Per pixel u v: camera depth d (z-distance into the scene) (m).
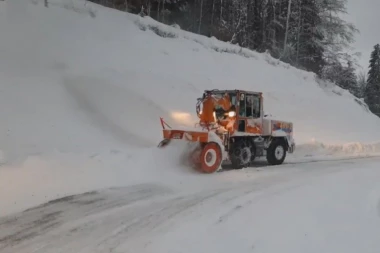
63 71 13.87
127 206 6.44
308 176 9.57
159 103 14.25
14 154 8.83
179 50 20.25
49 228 5.30
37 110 11.35
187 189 7.79
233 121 10.38
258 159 12.78
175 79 16.80
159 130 12.66
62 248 4.63
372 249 4.80
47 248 4.62
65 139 10.55
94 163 8.37
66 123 11.35
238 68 22.20
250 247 4.72
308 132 18.38
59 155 8.43
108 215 5.93
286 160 12.83
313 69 33.22
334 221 5.80
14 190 6.71
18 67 12.96
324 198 7.16
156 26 21.09
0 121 10.23
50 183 7.27
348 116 24.23
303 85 25.69
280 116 19.28
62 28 16.59
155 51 18.77
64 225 5.43
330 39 34.03
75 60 14.83
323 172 10.25
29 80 12.52
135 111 13.16
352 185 8.48
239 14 31.39
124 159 8.88
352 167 11.31
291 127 12.34
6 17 15.19
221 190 7.77
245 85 20.31
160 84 15.66
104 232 5.20
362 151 15.55
